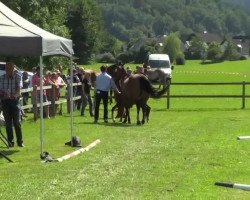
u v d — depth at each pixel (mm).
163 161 11633
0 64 23953
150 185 9328
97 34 96188
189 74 76875
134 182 9547
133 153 12719
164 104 29562
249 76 70938
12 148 13617
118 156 12289
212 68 102625
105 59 119062
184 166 11086
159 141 14773
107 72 21453
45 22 36969
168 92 26516
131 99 19391
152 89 19406
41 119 12328
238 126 18766
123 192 8812
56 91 22328
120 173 10328
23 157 12273
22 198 8391
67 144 14078
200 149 13328
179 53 125812
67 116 22062
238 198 8477
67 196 8523
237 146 13859
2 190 8938
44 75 22453
